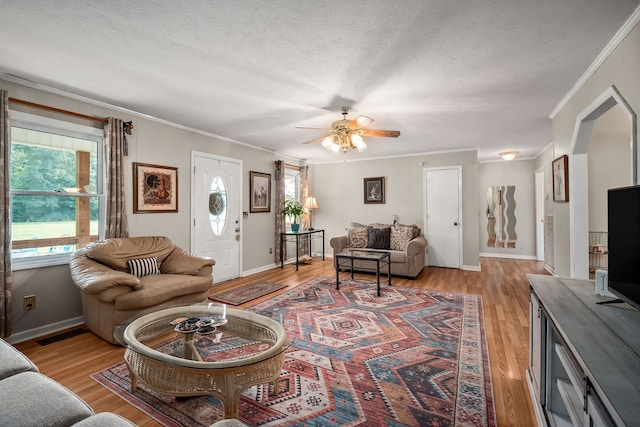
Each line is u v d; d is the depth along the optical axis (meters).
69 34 1.99
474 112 3.56
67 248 3.08
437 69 2.47
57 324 2.93
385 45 2.12
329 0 1.67
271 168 5.92
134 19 1.83
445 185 5.95
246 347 1.96
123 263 3.06
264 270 5.67
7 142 2.54
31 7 1.71
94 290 2.47
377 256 4.30
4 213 2.52
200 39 2.06
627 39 1.91
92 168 3.26
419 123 4.01
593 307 1.51
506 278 5.01
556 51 2.20
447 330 2.87
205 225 4.48
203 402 1.82
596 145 3.94
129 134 3.46
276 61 2.36
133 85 2.81
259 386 1.97
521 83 2.75
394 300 3.81
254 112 3.55
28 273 2.77
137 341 1.83
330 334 2.78
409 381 2.02
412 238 5.55
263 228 5.68
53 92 2.88
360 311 3.40
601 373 0.94
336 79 2.66
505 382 2.01
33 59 2.33
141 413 1.73
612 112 3.82
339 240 5.62
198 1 1.67
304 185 6.89
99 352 2.47
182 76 2.62
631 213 1.33
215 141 4.66
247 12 1.77
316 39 2.05
